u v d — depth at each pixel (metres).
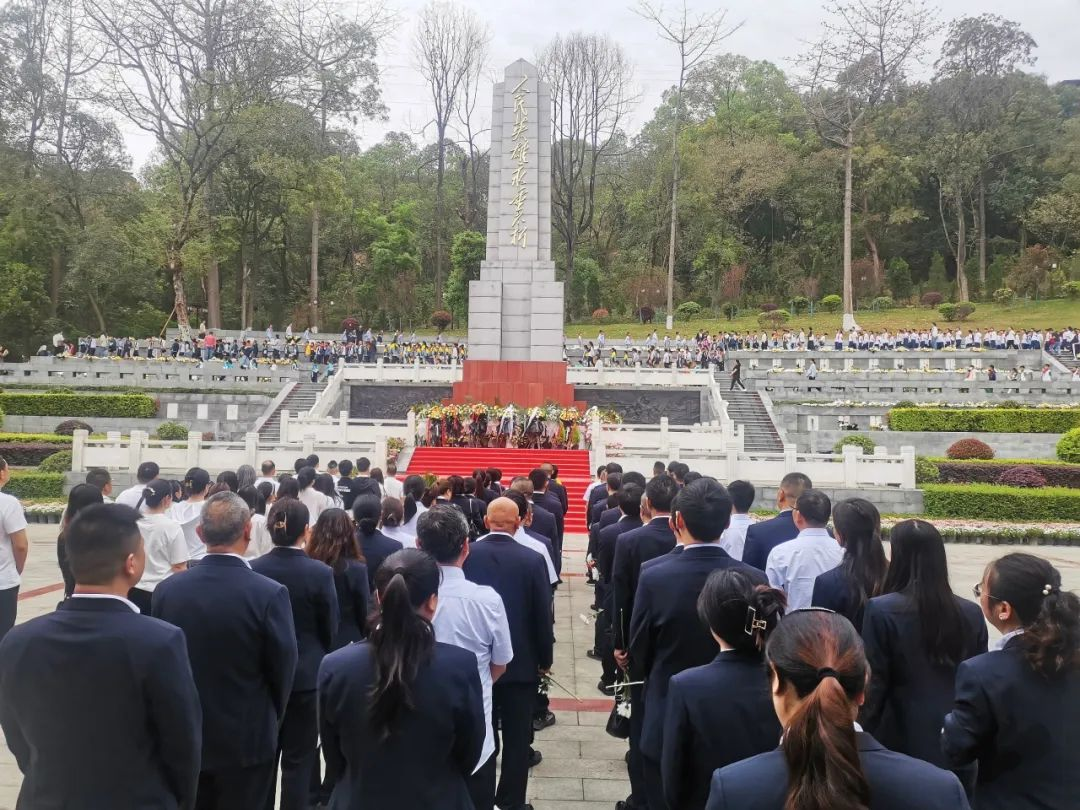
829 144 67.75
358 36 51.09
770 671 3.02
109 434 27.03
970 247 70.31
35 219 50.00
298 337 52.75
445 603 5.04
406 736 3.71
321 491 10.62
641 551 6.41
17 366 43.12
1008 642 3.99
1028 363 45.69
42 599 13.04
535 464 28.31
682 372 39.53
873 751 2.84
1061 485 26.80
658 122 74.81
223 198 53.66
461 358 46.78
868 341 48.06
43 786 3.73
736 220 71.69
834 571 5.62
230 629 4.89
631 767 6.01
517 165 36.16
